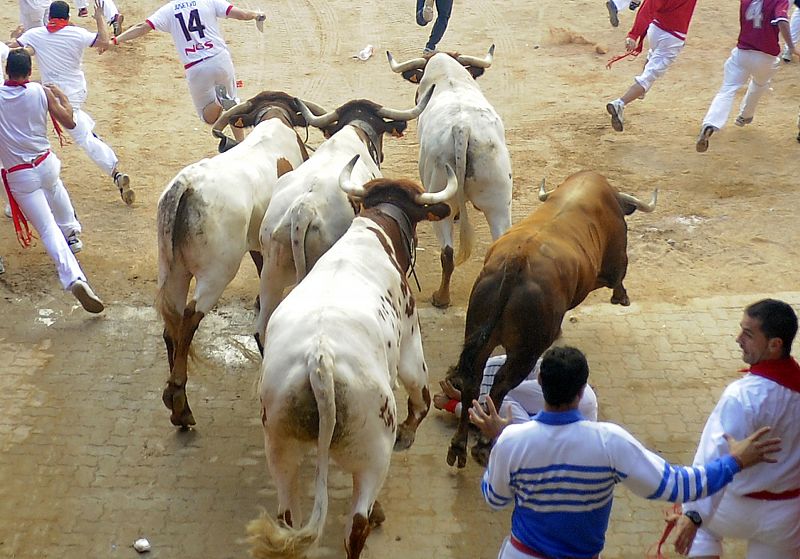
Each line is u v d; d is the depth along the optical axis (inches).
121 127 581.9
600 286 342.0
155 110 609.0
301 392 219.9
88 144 475.8
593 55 689.0
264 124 358.6
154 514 291.4
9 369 360.8
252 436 326.6
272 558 218.1
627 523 285.6
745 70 514.6
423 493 299.4
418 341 277.9
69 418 334.6
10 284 418.6
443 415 333.4
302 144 366.3
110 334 384.8
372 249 265.7
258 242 336.2
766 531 213.2
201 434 327.3
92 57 687.1
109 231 465.1
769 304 207.5
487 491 199.0
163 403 343.6
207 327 390.0
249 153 336.2
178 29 499.8
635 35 536.1
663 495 186.5
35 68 689.0
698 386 346.3
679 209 475.2
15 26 734.5
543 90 632.4
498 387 281.6
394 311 259.1
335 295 240.2
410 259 293.0
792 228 454.3
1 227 467.5
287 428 224.5
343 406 221.9
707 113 558.9
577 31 729.6
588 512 190.4
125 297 410.9
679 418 329.7
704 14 757.3
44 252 446.0
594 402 272.5
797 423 206.8
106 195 502.3
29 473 308.3
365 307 241.1
